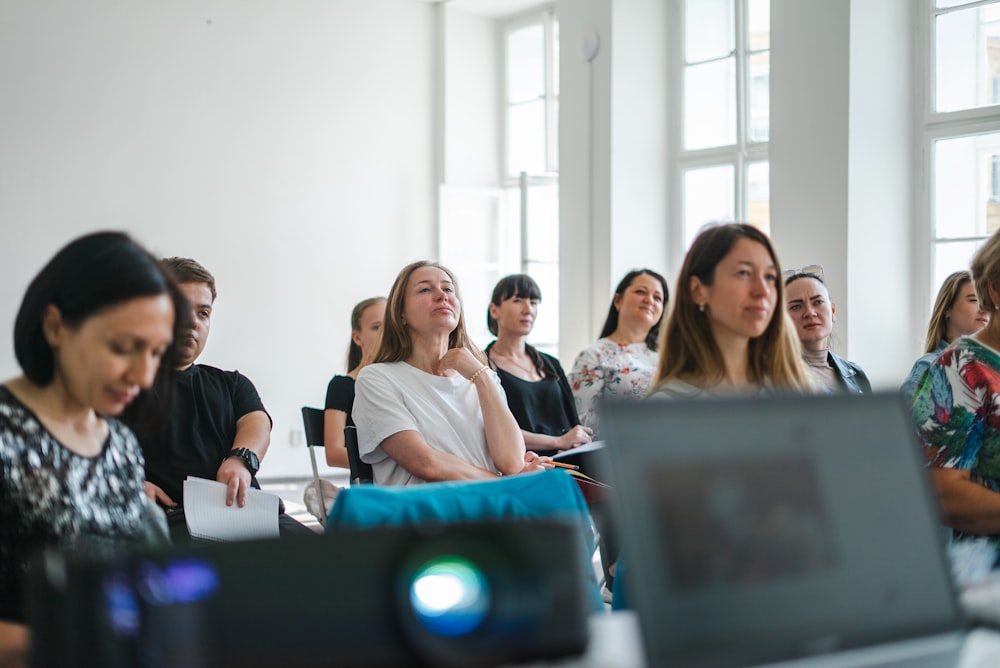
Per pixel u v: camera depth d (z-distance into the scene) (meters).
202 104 8.01
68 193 7.46
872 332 6.07
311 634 1.01
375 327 4.23
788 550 1.16
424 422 2.93
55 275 1.47
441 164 9.14
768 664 1.11
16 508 1.54
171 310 1.50
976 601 1.45
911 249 6.27
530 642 1.10
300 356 8.44
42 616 0.98
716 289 2.14
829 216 6.05
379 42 8.88
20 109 7.29
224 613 0.99
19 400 1.57
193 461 3.01
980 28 5.98
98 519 1.64
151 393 1.69
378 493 1.64
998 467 2.15
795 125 6.22
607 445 1.08
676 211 7.61
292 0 8.42
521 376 4.45
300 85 8.47
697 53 7.46
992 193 5.95
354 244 8.74
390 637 1.04
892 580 1.23
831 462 1.23
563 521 1.15
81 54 7.51
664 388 2.16
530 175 8.48
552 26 8.83
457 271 8.88
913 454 1.30
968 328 3.70
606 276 7.39
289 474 8.34
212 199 8.05
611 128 7.34
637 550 1.06
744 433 1.17
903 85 6.22
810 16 6.14
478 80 9.27
